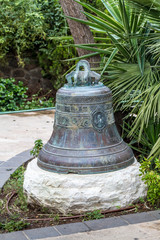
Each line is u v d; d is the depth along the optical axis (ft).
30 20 32.37
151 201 11.71
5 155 18.66
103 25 14.19
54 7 34.04
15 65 34.73
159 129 14.87
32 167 12.40
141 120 13.46
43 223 11.02
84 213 11.25
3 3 32.17
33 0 32.76
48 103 33.12
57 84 34.71
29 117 28.30
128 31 14.58
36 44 33.94
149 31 15.11
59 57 33.55
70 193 11.12
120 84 14.78
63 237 9.68
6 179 14.65
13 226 10.65
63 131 12.07
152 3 12.46
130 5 13.38
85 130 11.85
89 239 9.55
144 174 11.91
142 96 14.26
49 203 11.43
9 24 32.73
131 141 15.52
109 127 12.20
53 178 11.34
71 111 11.81
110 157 11.69
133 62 15.34
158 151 12.62
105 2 17.51
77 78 12.28
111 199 11.32
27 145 20.54
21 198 12.65
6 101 32.22
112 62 15.39
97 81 12.46
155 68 14.98
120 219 10.62
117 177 11.40
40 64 35.12
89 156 11.57
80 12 15.70
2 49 33.22
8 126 25.22
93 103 11.77
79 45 14.75
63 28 33.65
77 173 11.47
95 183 11.24
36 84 35.27
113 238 9.56
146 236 9.63
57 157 11.78
